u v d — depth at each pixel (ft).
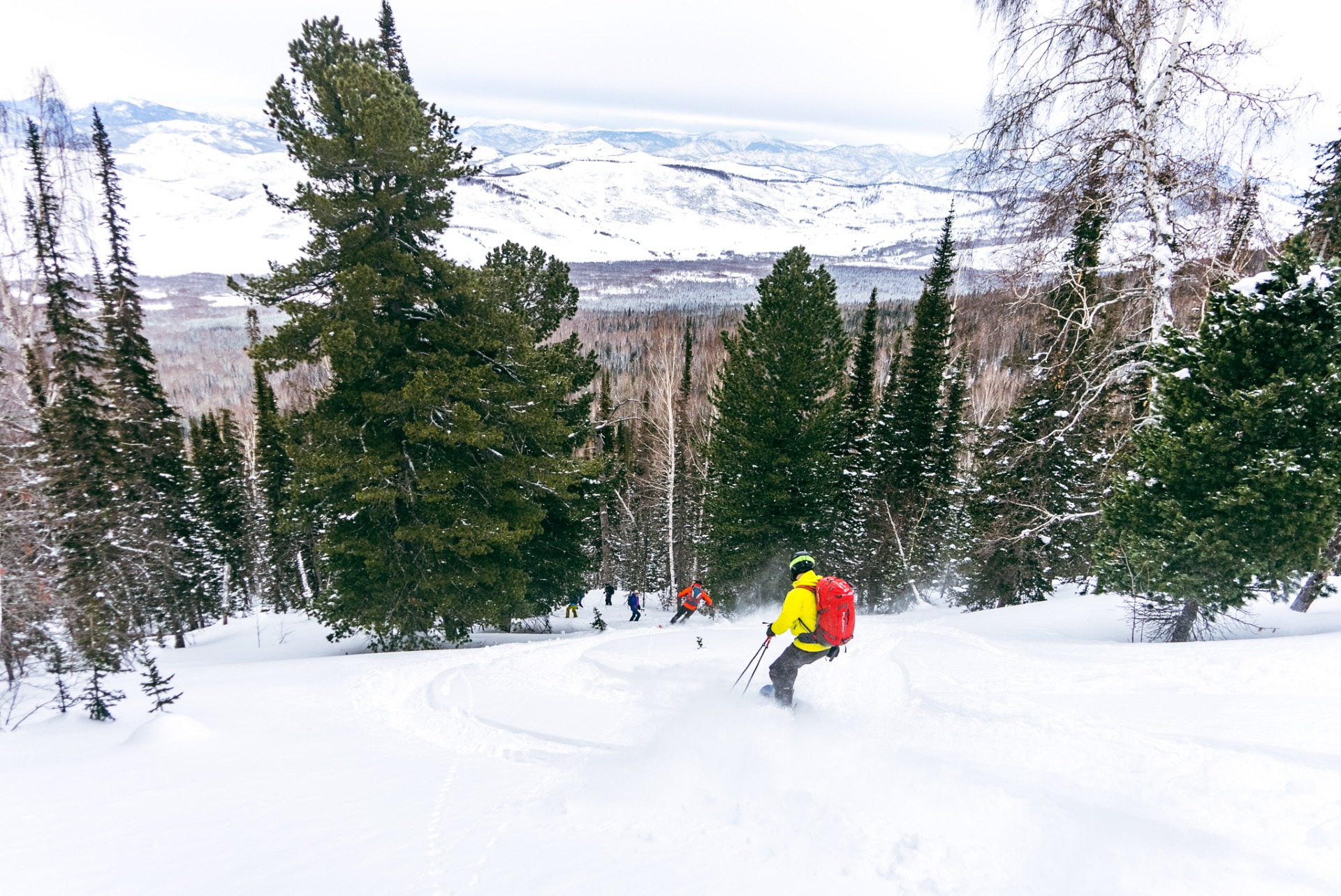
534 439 57.21
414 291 49.06
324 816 14.88
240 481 115.34
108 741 22.22
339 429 47.67
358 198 46.68
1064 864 10.45
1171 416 32.04
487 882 11.15
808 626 19.53
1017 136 37.09
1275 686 20.15
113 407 69.51
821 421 66.39
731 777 15.38
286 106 45.78
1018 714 18.52
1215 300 30.99
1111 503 34.55
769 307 65.92
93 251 75.61
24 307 66.54
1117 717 17.67
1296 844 10.39
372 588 51.42
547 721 22.97
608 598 109.50
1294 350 28.14
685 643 37.58
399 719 25.50
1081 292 37.91
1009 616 44.04
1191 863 10.11
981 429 70.69
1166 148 34.94
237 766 19.16
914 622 44.04
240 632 88.43
